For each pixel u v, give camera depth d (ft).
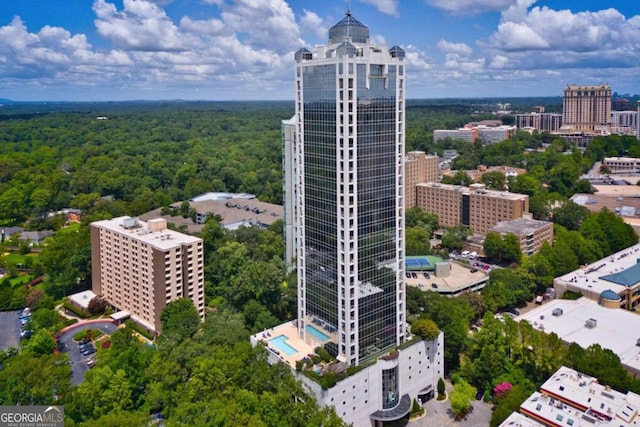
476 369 571.69
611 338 604.49
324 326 554.46
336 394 485.56
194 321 649.20
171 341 585.22
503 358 568.41
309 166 547.08
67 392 492.95
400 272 561.43
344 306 518.37
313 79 519.60
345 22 513.04
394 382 529.86
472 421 524.52
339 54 482.69
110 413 467.11
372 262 531.91
